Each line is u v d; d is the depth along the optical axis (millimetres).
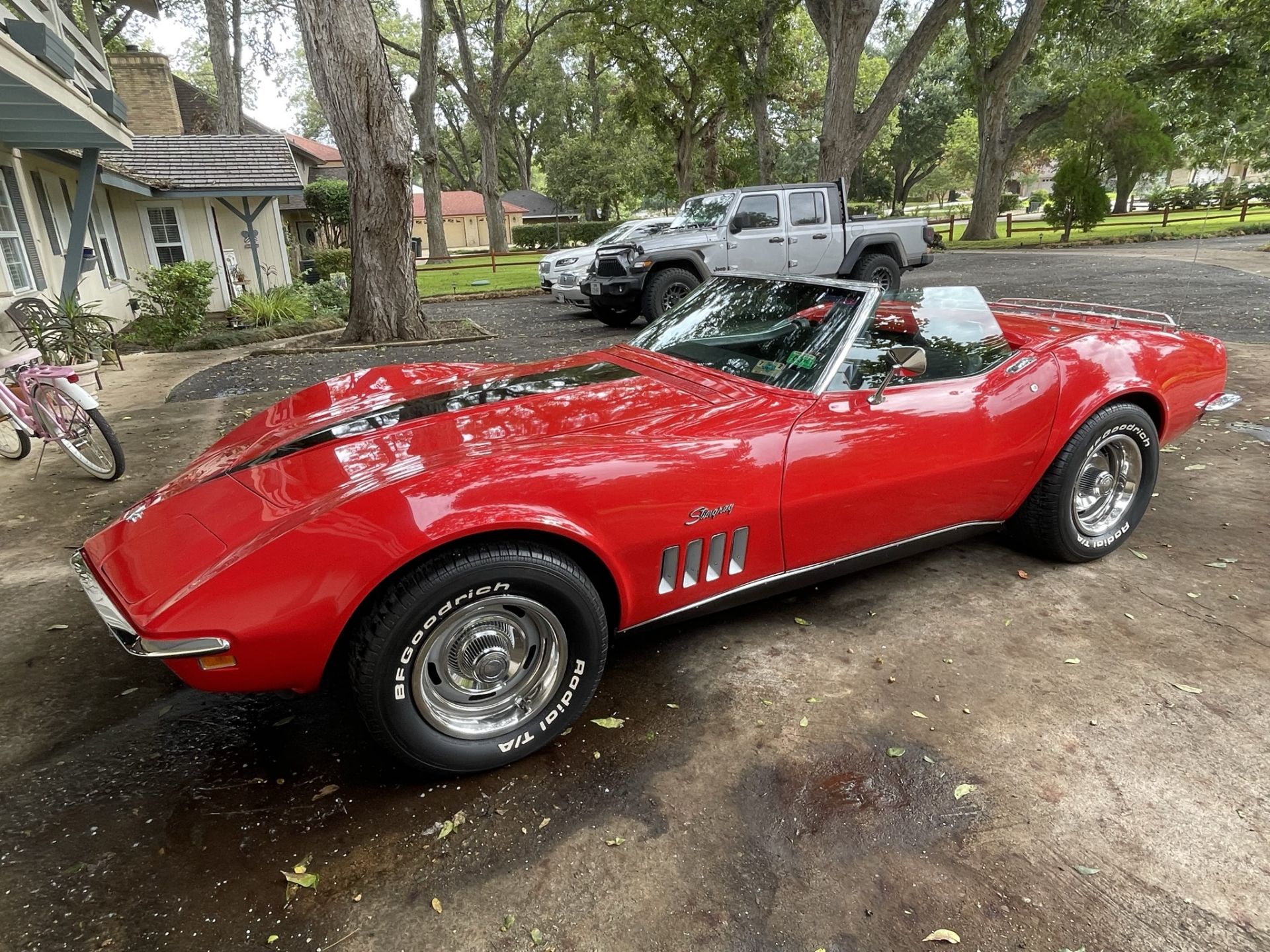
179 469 5352
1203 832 2006
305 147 35125
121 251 14562
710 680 2736
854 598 3295
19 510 4594
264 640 1899
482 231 59562
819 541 2758
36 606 3404
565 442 2389
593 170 46344
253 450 2711
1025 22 25875
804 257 11648
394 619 1972
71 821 2131
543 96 52000
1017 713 2504
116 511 4547
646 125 35281
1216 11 25750
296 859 1988
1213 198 40188
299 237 31703
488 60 43250
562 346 10438
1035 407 3105
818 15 19141
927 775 2236
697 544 2484
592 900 1851
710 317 3471
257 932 1780
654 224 16469
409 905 1847
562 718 2336
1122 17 25031
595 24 28047
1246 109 28266
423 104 28438
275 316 13789
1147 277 14469
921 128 49469
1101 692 2602
